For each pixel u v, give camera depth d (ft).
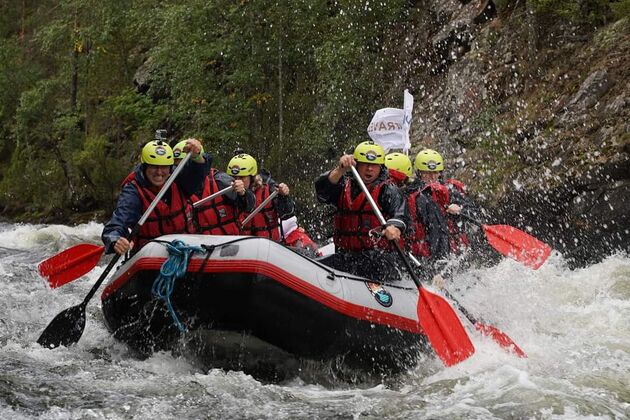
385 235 20.92
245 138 62.95
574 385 19.06
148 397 17.30
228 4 62.49
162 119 74.90
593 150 38.60
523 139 43.32
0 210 89.81
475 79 48.62
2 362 20.10
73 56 83.97
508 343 22.25
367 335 20.49
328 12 61.21
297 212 55.42
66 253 23.48
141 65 81.51
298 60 62.08
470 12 52.39
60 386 17.90
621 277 32.35
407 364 21.47
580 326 26.35
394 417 16.66
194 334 20.10
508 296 28.43
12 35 103.60
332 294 19.86
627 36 41.98
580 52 43.73
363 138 54.75
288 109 62.23
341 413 16.90
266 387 18.69
